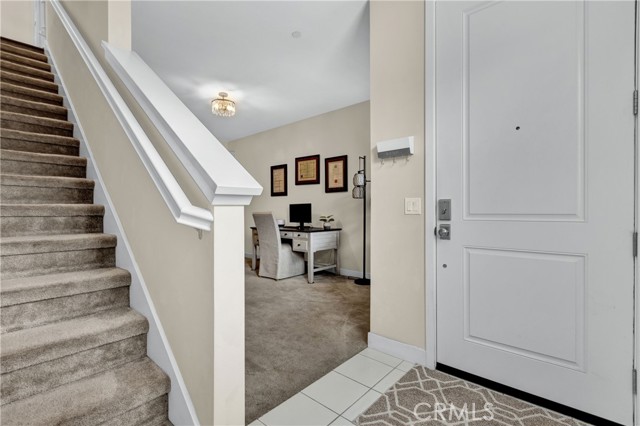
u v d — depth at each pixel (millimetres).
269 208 5805
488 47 1734
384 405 1581
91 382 1168
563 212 1526
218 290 1004
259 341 2348
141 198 1431
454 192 1859
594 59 1443
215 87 3854
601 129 1430
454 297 1868
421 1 1994
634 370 1366
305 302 3314
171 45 2924
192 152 1050
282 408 1561
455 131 1852
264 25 2621
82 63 2217
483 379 1769
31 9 4176
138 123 1438
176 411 1172
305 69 3402
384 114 2162
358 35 2768
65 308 1318
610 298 1416
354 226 4543
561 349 1538
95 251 1581
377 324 2209
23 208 1535
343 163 4645
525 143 1626
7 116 2080
